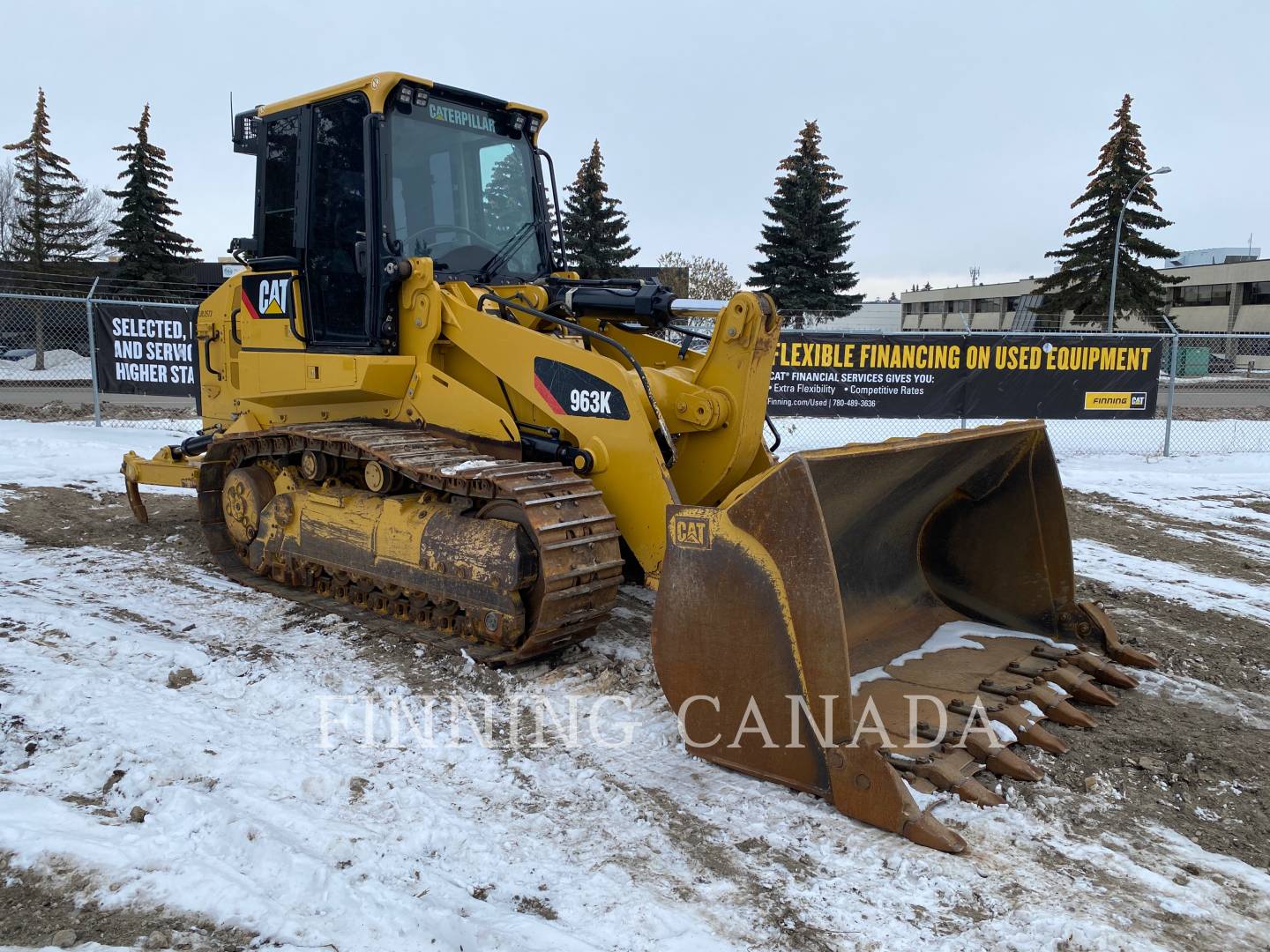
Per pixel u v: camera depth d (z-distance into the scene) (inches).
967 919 105.0
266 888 108.1
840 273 1230.9
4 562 251.3
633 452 171.6
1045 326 1355.8
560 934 99.3
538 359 184.7
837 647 123.1
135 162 1235.9
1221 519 353.4
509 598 167.5
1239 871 116.4
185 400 695.7
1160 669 186.2
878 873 113.8
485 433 188.4
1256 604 240.8
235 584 234.2
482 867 114.5
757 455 188.7
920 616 187.2
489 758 142.6
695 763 141.5
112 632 191.9
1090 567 277.1
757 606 130.2
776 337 177.8
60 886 108.0
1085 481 420.8
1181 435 554.9
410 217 200.8
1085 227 1291.8
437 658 182.2
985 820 125.0
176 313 481.4
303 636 195.6
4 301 1079.0
